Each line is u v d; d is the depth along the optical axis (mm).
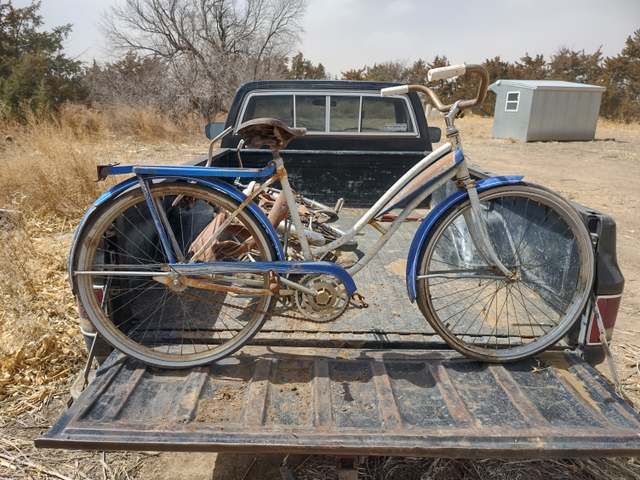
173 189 2148
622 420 1850
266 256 2232
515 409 1920
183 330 2402
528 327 2477
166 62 18000
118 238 2293
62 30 17969
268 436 1737
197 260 2215
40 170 6668
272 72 18547
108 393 1978
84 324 2270
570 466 2400
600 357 2305
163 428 1765
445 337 2242
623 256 5969
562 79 36031
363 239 3930
